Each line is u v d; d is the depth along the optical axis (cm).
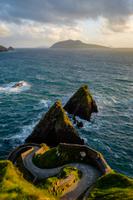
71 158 3397
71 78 11800
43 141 4706
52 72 13850
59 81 10806
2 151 4231
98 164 3188
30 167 3234
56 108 4797
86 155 3406
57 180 2698
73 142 4659
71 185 2736
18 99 7462
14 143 4541
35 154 3578
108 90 9162
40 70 14600
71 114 6144
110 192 2456
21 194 1997
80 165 3256
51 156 3388
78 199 2502
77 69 15775
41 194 2100
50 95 8081
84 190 2658
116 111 6550
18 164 3366
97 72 14438
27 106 6762
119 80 11569
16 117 5866
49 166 3244
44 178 2947
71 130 4688
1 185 2138
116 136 5025
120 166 3912
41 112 6272
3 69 14300
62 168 3112
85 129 5312
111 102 7419
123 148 4534
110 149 4478
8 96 7794
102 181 2747
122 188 2522
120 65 19188
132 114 6347
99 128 5391
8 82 10062
